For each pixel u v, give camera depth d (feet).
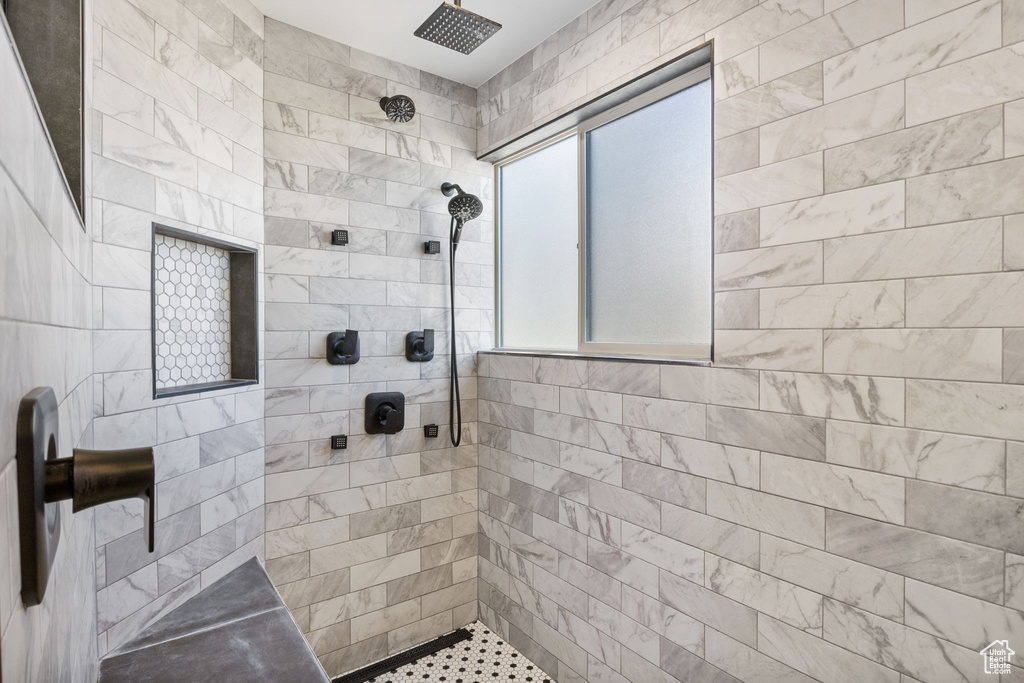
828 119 4.87
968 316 4.06
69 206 2.46
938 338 4.22
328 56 8.01
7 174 1.07
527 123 8.50
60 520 2.03
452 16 6.15
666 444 6.36
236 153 6.83
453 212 8.45
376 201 8.47
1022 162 3.81
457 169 9.43
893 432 4.47
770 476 5.33
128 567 5.24
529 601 8.53
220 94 6.57
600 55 7.20
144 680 4.48
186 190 6.05
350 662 8.28
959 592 4.12
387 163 8.59
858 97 4.67
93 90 4.94
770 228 5.33
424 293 9.02
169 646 5.02
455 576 9.44
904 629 4.42
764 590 5.39
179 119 5.95
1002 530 3.92
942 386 4.20
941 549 4.22
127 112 5.31
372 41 8.12
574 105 7.62
